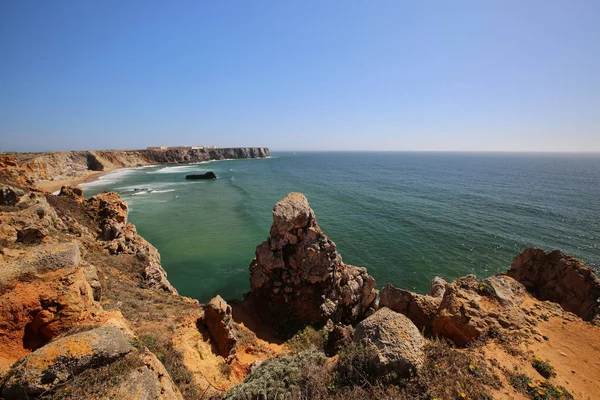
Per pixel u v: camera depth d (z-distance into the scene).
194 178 106.12
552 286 16.47
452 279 30.89
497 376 8.46
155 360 8.52
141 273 23.27
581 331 11.67
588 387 8.75
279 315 21.56
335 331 14.37
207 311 15.05
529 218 52.53
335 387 7.91
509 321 11.62
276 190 84.44
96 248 24.50
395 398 7.14
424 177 120.75
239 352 16.14
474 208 60.56
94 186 84.44
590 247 38.81
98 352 7.12
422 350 8.52
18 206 23.08
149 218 51.72
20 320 8.98
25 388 6.11
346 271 23.50
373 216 53.94
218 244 40.25
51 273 10.24
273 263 21.50
